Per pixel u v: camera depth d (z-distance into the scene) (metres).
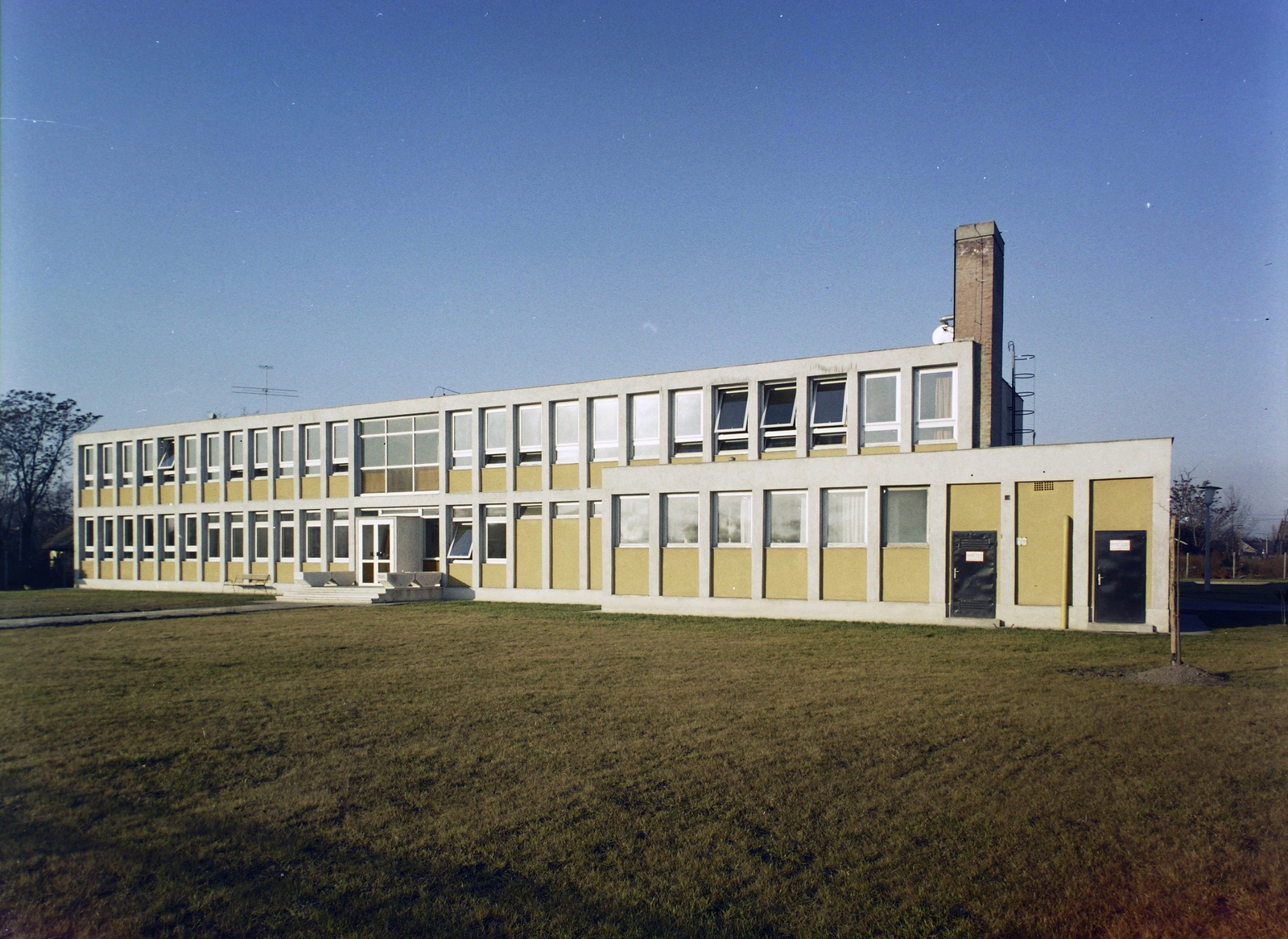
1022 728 9.74
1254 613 25.59
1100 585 20.66
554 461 33.00
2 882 5.91
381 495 36.94
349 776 8.19
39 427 57.84
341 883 5.82
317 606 30.89
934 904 5.45
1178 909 5.36
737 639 18.91
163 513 44.78
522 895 5.63
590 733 9.77
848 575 23.97
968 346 24.41
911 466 22.97
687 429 29.58
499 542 34.19
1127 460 20.45
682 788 7.68
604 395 31.69
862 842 6.41
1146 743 9.02
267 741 9.55
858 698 11.68
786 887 5.68
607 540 27.88
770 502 25.31
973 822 6.77
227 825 6.91
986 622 21.88
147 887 5.81
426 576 34.62
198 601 34.12
